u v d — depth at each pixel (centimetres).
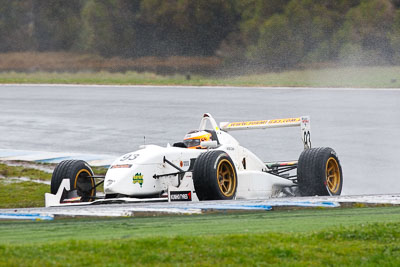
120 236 2011
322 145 5816
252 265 1631
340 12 15950
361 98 8556
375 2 15338
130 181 3155
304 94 9162
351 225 2142
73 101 9175
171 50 17138
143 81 12025
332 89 9700
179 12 17475
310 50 15425
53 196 3306
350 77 12144
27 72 14712
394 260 1698
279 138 6181
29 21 17650
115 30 17375
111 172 3209
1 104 9038
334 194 3575
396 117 7100
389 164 5066
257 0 17000
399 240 1905
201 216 2567
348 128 6550
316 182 3509
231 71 15350
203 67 16000
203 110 7994
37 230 2211
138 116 7750
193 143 3572
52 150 6041
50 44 16962
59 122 7550
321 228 2170
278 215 2578
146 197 3262
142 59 16650
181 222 2367
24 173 4944
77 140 6481
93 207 2873
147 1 17625
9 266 1554
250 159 3725
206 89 10269
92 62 16100
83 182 3516
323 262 1675
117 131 6875
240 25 16975
